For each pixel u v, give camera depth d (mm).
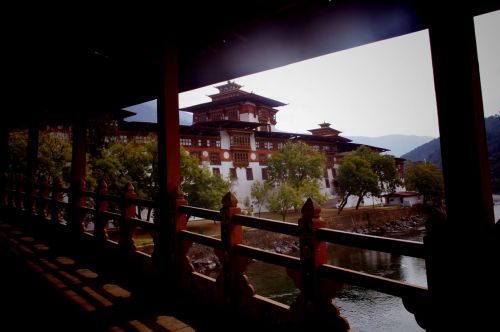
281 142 52062
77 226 7871
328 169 58719
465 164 2174
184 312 4051
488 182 2188
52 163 22328
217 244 3934
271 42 4641
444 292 2148
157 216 4973
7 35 4723
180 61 5781
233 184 43844
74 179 8102
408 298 2318
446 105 2258
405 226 44938
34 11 4109
